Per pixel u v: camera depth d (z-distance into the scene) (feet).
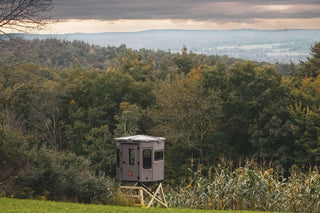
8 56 81.76
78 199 72.49
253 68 205.26
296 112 180.24
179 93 205.26
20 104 190.08
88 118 212.43
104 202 73.05
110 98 223.30
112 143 191.83
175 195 87.45
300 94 192.85
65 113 222.69
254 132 183.11
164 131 195.31
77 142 202.08
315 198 72.43
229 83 206.28
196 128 196.54
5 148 76.95
